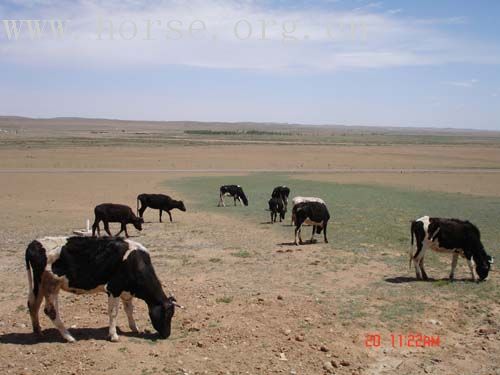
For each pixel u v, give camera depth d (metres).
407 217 30.06
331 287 14.88
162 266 17.66
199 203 38.22
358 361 9.93
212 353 10.02
